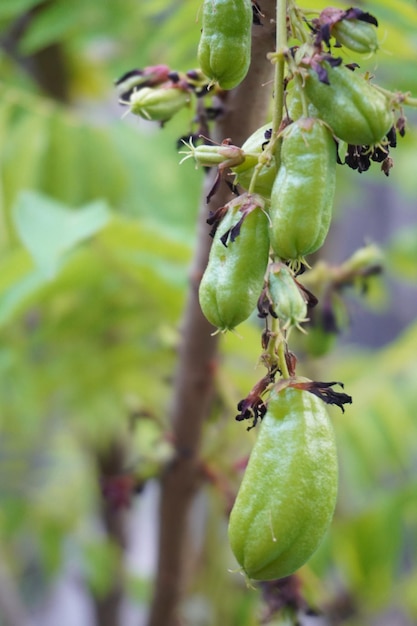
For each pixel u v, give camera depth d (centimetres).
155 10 69
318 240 41
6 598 99
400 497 80
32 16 81
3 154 74
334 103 41
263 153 41
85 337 75
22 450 127
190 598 86
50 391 80
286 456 42
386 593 88
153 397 80
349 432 85
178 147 49
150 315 71
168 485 57
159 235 59
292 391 43
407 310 184
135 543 144
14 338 75
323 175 41
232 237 41
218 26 42
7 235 73
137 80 48
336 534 80
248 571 42
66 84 91
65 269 62
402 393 88
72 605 180
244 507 42
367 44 41
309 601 58
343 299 59
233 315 41
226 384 54
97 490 103
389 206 186
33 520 100
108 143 76
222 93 47
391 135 42
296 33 42
